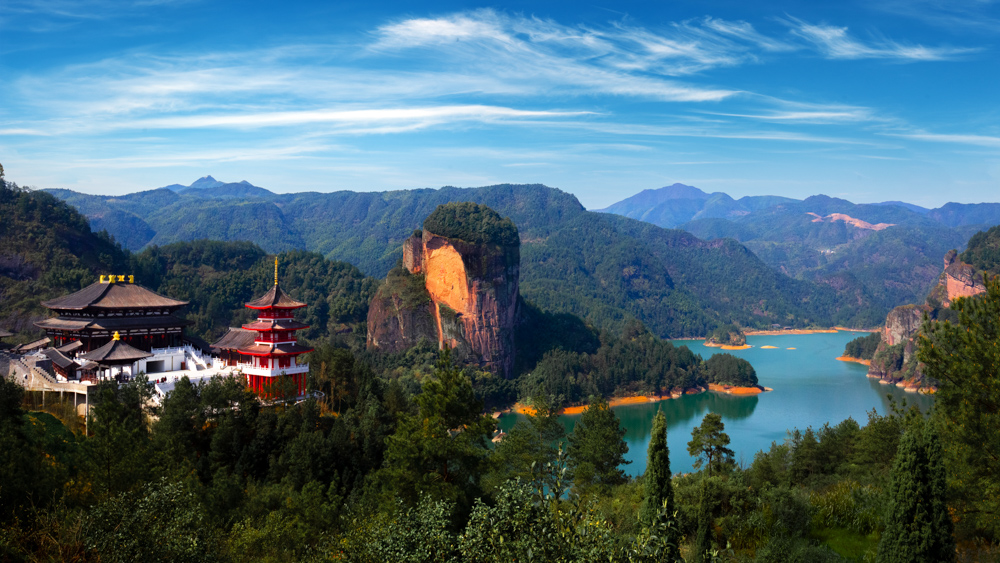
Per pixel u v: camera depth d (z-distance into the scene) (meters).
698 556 38.72
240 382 80.12
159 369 95.44
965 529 35.06
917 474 31.52
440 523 22.30
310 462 67.38
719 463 69.75
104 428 44.50
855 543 39.88
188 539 27.14
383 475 49.69
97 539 25.64
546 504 20.59
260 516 50.72
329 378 95.69
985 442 31.64
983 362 32.00
